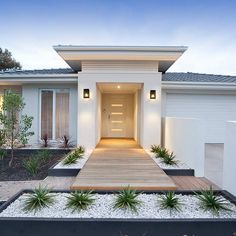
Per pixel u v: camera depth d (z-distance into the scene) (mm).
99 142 12750
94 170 6789
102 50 9766
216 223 3807
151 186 5414
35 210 4246
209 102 13000
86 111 10586
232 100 13078
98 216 4094
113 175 6281
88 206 4441
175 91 12758
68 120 12078
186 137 7883
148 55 9828
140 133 11570
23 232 3803
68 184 6473
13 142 9562
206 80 13000
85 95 10562
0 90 12719
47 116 12125
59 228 3807
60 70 14375
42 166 8656
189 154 7598
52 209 4344
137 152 9648
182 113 12898
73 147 11500
